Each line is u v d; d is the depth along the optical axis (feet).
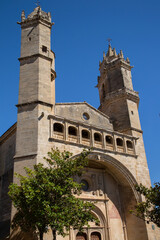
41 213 63.31
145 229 113.70
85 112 127.85
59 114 116.67
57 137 104.27
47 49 121.29
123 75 154.10
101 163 120.78
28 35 123.13
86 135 127.24
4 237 86.63
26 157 93.81
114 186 125.49
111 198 121.60
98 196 116.98
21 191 69.00
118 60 159.02
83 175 116.98
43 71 114.01
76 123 113.70
